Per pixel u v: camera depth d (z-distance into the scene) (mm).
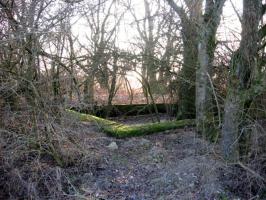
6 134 5508
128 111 11258
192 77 9039
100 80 9672
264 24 6387
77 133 6238
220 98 7055
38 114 5594
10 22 5344
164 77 9727
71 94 6184
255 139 5672
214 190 5453
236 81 5957
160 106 11617
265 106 5930
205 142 6684
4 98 5441
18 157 5676
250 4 5840
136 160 6629
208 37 7426
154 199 5305
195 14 8453
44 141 5816
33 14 5441
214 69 7480
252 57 5910
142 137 7992
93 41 9984
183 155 6688
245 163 5773
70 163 6191
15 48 5379
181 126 8516
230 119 5957
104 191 5547
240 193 5523
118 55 9414
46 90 5680
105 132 8117
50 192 5371
